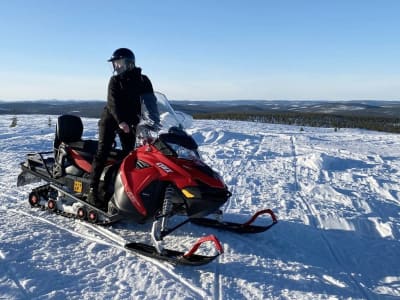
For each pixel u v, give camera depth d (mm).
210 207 3773
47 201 5148
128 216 4102
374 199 6418
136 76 4512
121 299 3066
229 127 19078
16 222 4727
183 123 4426
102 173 4527
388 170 9102
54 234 4375
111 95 4379
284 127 21922
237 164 9312
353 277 3652
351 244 4461
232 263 3803
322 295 3258
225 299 3125
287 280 3502
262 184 7332
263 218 5254
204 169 3846
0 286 3186
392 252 4258
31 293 3096
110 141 4531
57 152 5055
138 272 3545
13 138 12406
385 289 3459
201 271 3611
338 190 6906
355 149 12750
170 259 3652
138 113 4520
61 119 5020
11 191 6172
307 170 8820
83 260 3754
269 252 4113
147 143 4117
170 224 4832
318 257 4086
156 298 3102
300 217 5336
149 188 3959
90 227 4629
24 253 3838
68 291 3154
